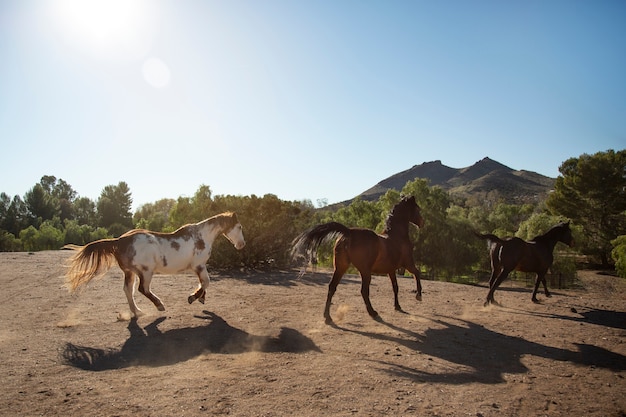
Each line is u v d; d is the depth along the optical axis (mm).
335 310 9281
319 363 5727
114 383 4914
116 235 77438
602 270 39562
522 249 10422
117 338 6762
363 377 5234
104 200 91562
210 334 7070
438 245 31641
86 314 8383
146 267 8273
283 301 10148
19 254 22125
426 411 4363
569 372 5801
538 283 11117
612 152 41406
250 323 7883
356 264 8430
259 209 17516
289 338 6945
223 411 4207
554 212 43719
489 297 10250
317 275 15852
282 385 4918
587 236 41469
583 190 41188
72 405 4297
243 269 16688
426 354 6309
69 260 7910
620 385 5367
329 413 4230
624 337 7719
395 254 8992
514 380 5410
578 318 9336
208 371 5359
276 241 17484
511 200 127938
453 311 9703
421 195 33312
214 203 17766
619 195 39938
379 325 8000
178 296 10359
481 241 33219
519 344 7070
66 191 124812
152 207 85125
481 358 6250
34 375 5121
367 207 41531
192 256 8930
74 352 6031
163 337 6867
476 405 4566
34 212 76875
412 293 12305
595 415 4465
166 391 4688
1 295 10266
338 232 8242
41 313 8422
